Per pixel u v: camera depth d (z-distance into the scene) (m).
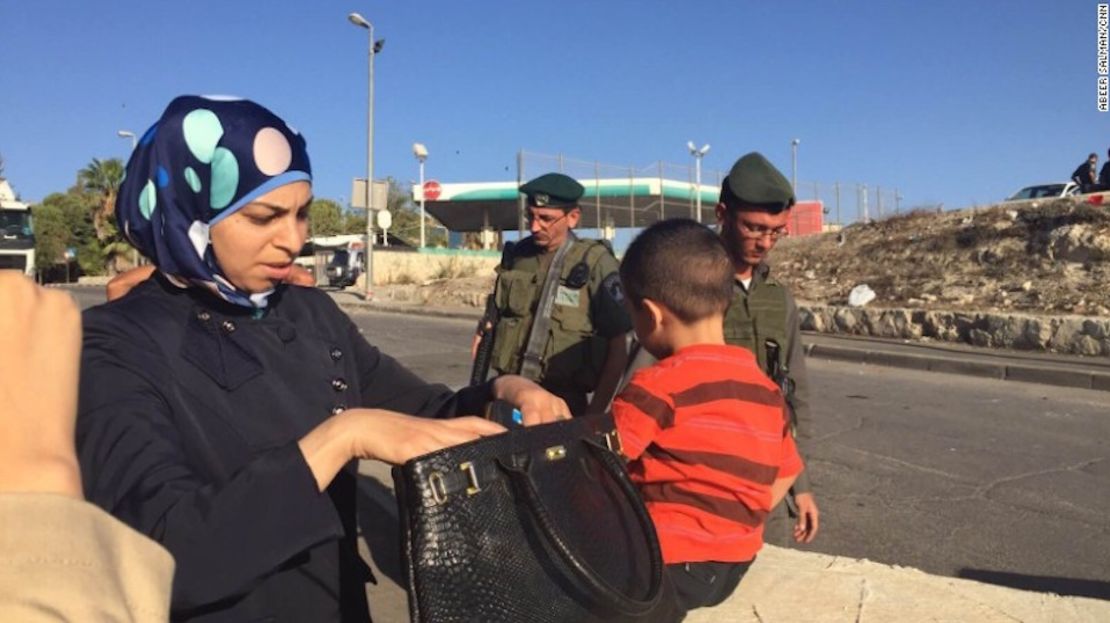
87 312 1.31
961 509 5.21
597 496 1.30
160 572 0.77
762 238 2.56
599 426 1.42
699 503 1.75
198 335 1.34
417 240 53.00
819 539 4.70
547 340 3.36
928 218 17.81
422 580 1.07
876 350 11.56
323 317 1.64
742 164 2.58
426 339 14.03
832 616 2.18
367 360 1.75
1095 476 5.89
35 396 0.72
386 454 1.12
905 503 5.31
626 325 3.29
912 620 2.16
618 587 1.22
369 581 1.54
